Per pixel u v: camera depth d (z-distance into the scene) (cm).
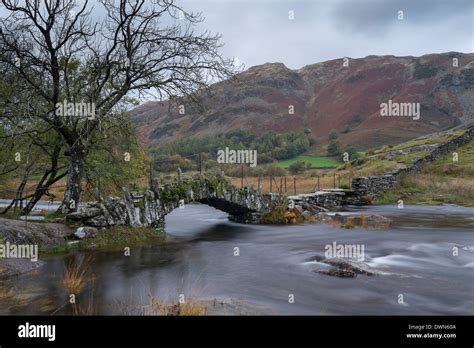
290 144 11919
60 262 1249
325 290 992
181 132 16312
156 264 1264
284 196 2559
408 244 1616
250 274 1151
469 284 1051
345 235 1878
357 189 3450
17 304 853
